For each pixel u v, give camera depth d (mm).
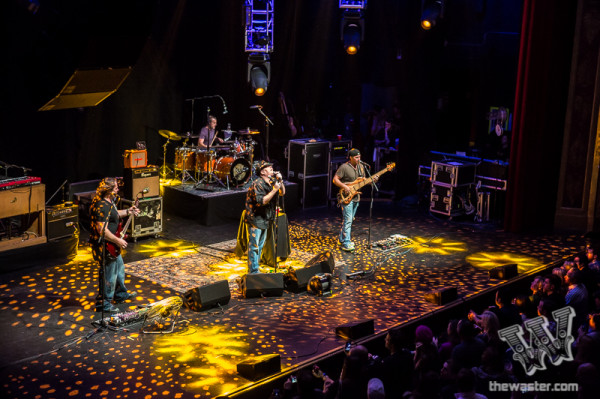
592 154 11883
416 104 13781
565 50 11703
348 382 5387
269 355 6480
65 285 8555
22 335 7152
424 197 13242
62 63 7488
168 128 13617
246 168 11977
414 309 8219
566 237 11688
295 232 11344
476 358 6074
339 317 7914
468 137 14609
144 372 6441
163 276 8953
